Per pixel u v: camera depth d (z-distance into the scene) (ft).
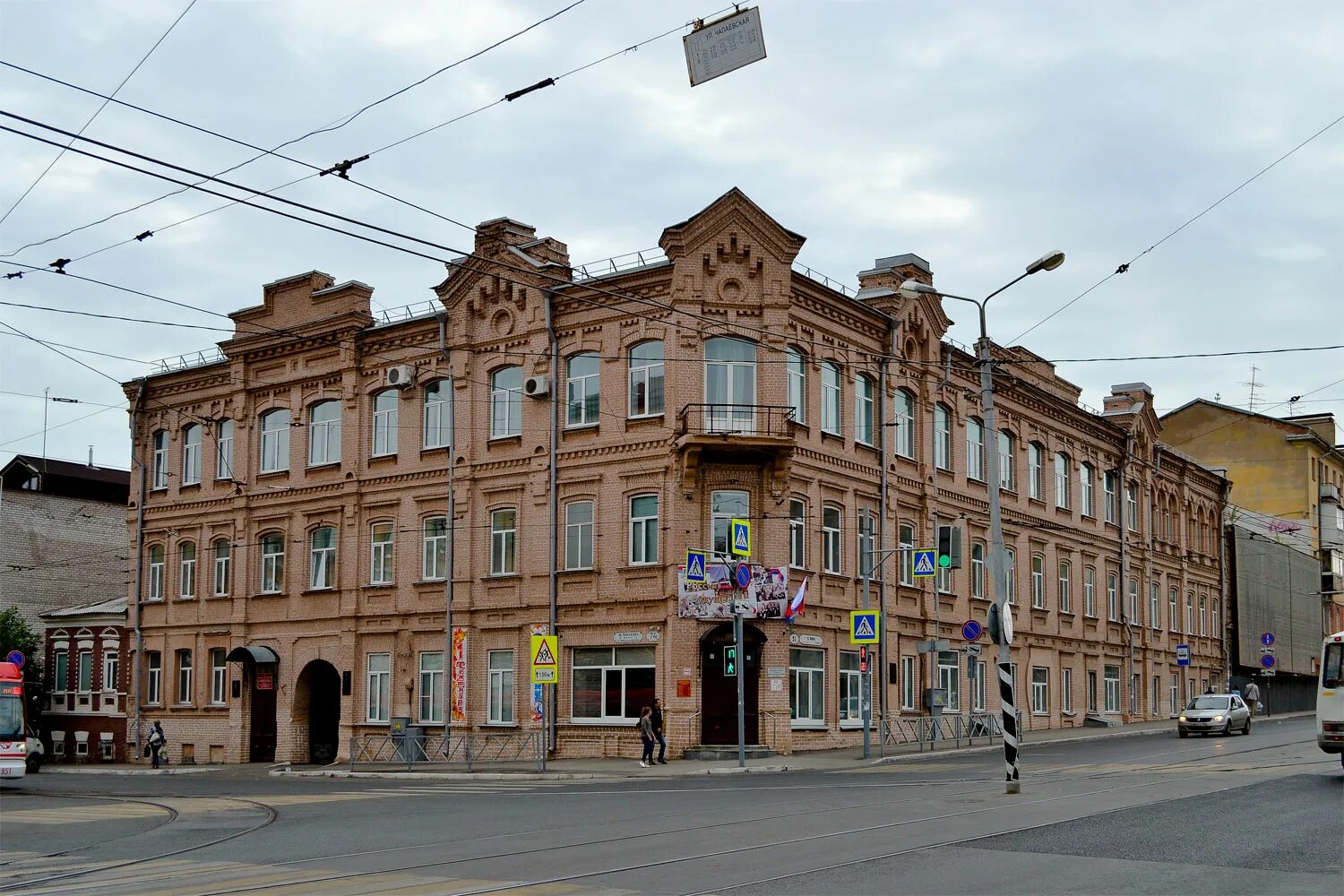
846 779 96.73
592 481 128.98
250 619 156.35
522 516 133.49
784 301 125.90
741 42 57.16
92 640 177.99
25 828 71.46
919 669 144.77
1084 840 54.24
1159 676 209.67
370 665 144.66
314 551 151.94
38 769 158.40
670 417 123.65
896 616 140.97
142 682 168.86
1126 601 199.00
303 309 154.71
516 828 64.03
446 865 50.67
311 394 153.48
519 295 135.54
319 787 107.65
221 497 161.38
